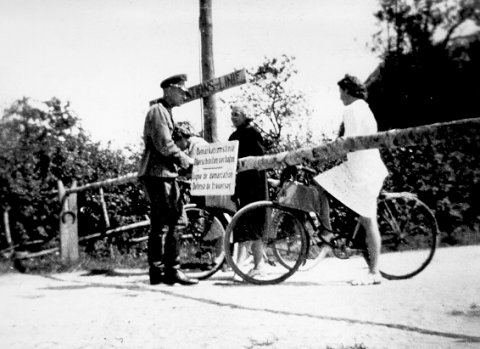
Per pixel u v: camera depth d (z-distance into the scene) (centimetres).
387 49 2305
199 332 270
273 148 809
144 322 302
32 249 714
